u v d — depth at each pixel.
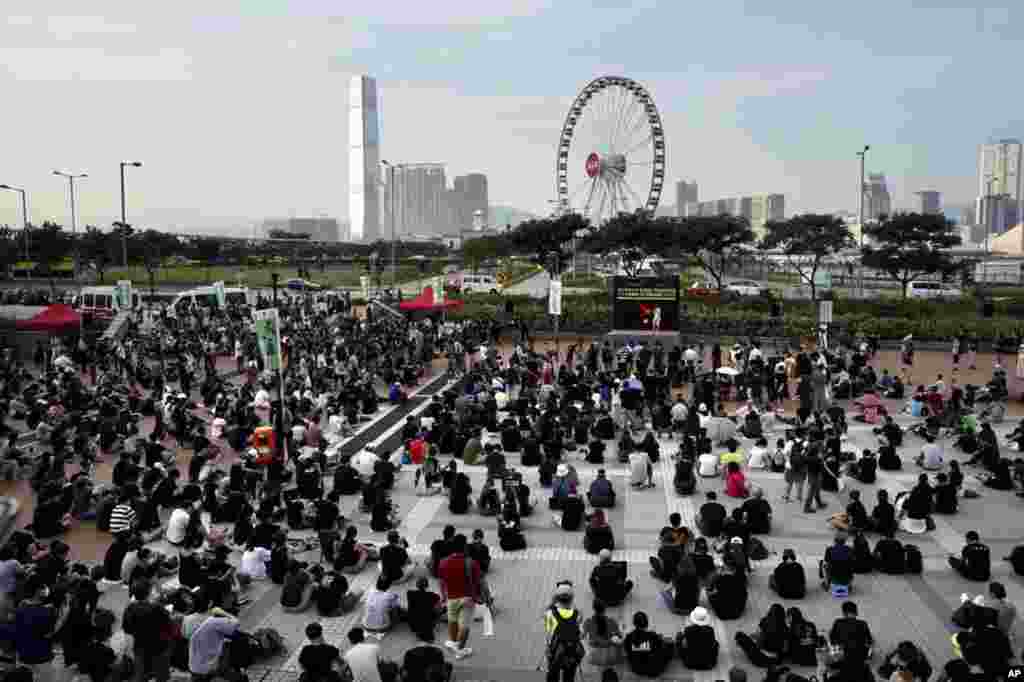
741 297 67.31
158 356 42.53
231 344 50.38
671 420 29.30
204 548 17.58
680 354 41.03
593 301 66.44
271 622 14.98
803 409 28.55
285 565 16.45
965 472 23.98
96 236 111.31
